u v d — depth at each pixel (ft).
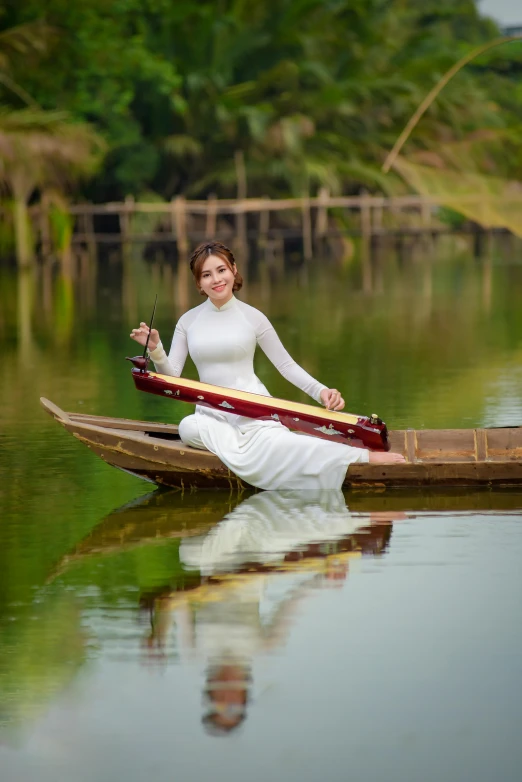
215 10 147.43
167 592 18.89
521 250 150.30
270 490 25.80
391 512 23.67
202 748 13.97
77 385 41.83
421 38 160.66
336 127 151.84
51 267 118.83
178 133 148.05
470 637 16.81
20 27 124.57
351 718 14.58
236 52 149.59
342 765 13.57
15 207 113.50
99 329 61.52
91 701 15.03
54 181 114.42
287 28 149.59
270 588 19.02
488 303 74.13
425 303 74.49
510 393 38.14
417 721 14.52
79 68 134.51
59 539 22.18
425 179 106.01
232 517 23.62
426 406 35.65
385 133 150.71
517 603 18.12
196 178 148.77
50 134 110.73
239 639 16.88
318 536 21.99
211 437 25.80
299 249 151.53
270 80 146.51
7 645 16.71
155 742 14.10
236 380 26.76
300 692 15.23
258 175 144.97
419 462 25.41
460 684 15.40
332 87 144.97
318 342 54.08
